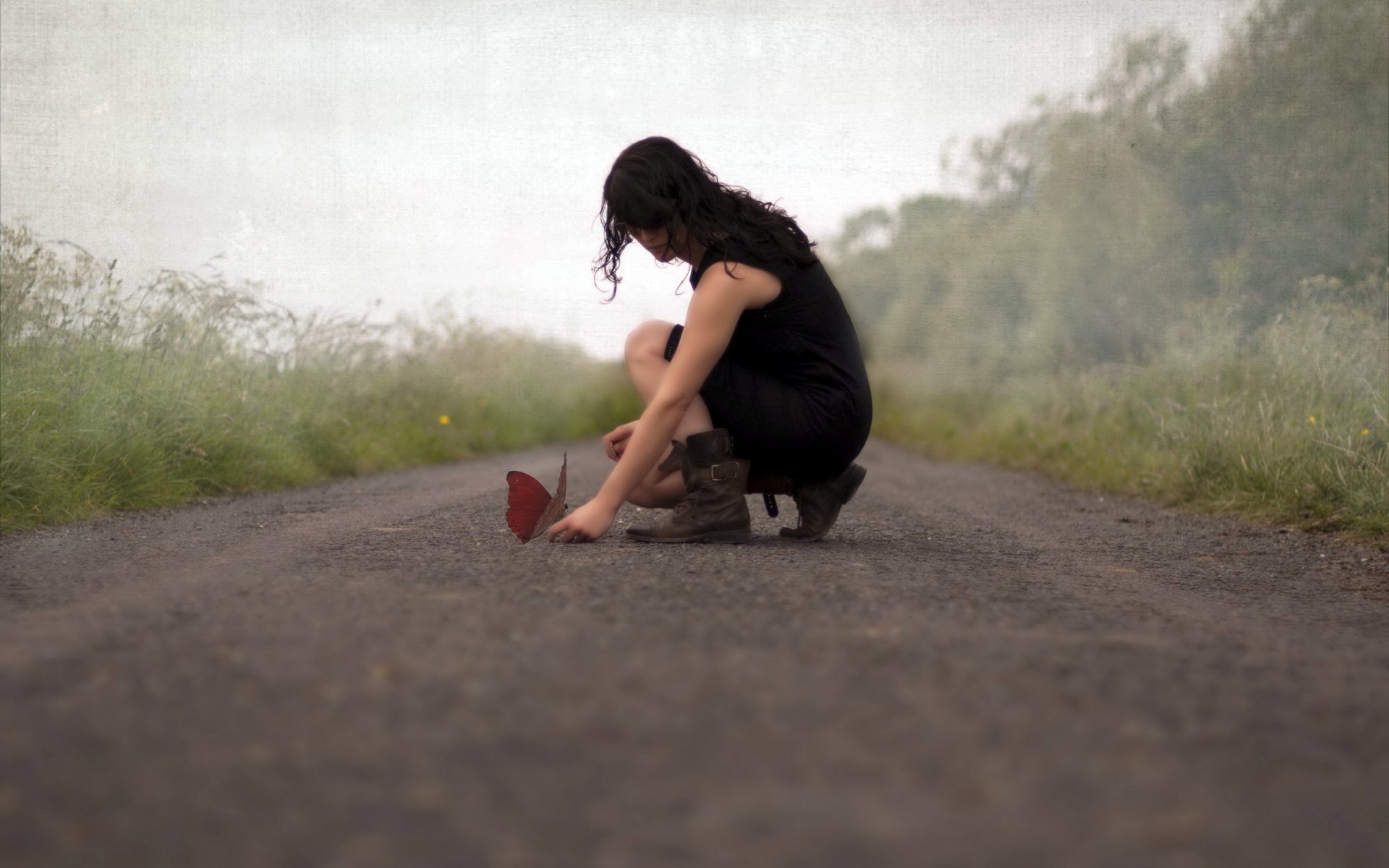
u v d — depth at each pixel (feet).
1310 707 4.45
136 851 2.87
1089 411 25.38
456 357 33.30
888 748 3.68
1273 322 20.79
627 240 9.34
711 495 9.25
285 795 3.24
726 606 6.17
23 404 13.11
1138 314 27.27
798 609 6.14
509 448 34.04
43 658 4.93
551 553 8.43
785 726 3.88
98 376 15.17
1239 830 3.15
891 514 14.03
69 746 3.69
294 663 4.75
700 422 9.27
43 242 15.78
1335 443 14.33
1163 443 19.57
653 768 3.46
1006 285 35.06
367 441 24.13
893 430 44.19
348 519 12.08
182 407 16.46
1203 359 21.86
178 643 5.20
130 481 14.21
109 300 16.30
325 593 6.68
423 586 6.88
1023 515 15.12
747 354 9.32
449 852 2.84
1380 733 4.15
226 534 10.84
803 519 9.97
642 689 4.30
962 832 3.02
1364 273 21.43
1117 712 4.20
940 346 41.55
